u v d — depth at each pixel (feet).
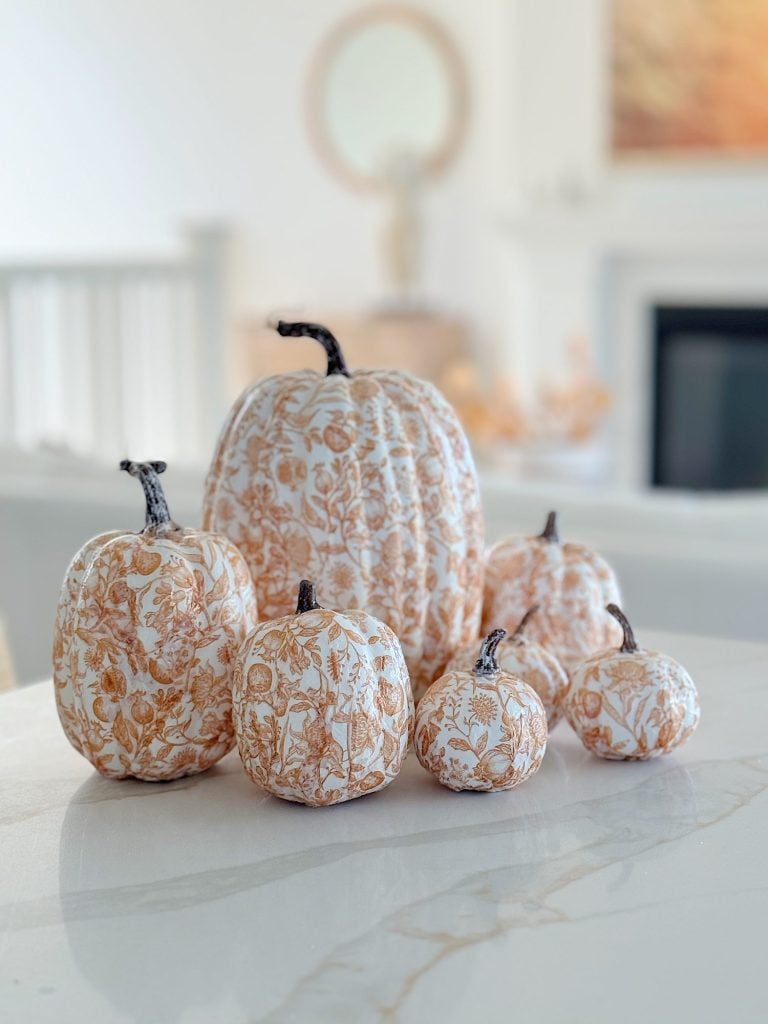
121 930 2.06
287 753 2.45
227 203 20.75
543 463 14.55
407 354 17.95
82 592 2.59
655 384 17.37
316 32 19.58
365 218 19.75
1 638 4.46
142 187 21.38
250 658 2.48
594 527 6.41
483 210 18.85
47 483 7.50
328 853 2.35
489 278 18.99
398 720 2.52
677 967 1.93
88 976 1.92
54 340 16.57
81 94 21.50
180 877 2.25
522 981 1.89
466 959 1.96
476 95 18.65
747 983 1.89
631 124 16.87
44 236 22.41
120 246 21.79
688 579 5.96
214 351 17.67
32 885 2.23
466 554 2.95
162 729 2.61
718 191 16.63
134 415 17.04
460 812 2.55
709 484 17.31
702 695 3.37
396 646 2.56
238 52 20.20
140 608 2.54
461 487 2.95
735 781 2.72
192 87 20.65
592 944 2.00
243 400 2.95
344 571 2.78
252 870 2.28
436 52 18.71
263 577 2.82
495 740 2.55
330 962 1.95
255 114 20.27
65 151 21.88
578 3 16.81
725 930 2.05
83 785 2.73
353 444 2.79
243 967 1.94
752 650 3.87
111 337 16.72
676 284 16.97
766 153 16.37
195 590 2.58
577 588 3.16
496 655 2.89
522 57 17.22
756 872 2.26
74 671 2.61
